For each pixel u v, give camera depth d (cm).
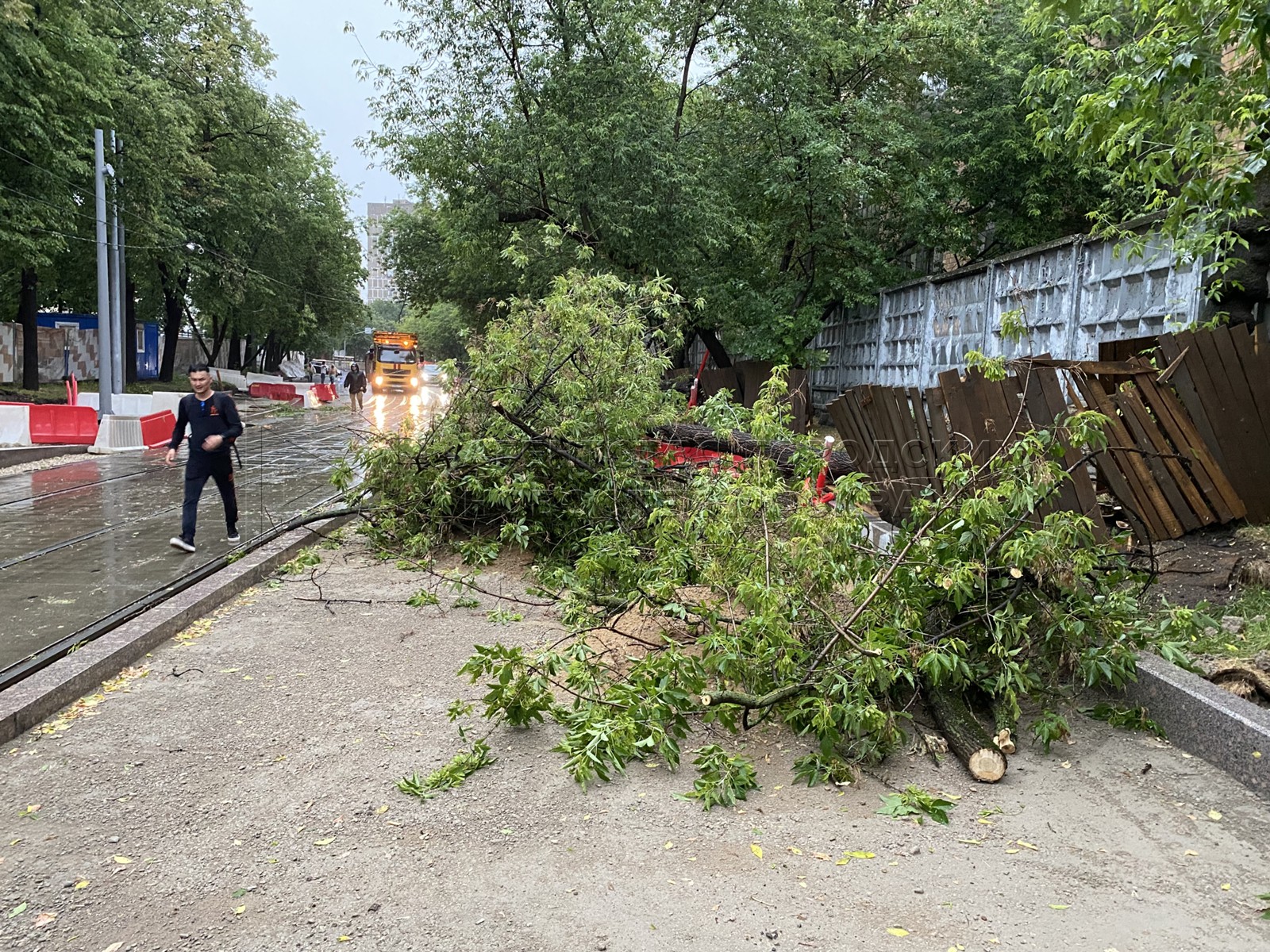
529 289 1767
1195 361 616
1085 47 660
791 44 1653
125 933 272
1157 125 618
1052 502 547
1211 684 410
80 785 369
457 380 847
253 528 935
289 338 5444
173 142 2405
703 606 504
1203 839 326
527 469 794
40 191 1922
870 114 1670
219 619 617
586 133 1583
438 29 1666
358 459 855
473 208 1772
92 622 590
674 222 1598
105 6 2259
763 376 1822
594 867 310
